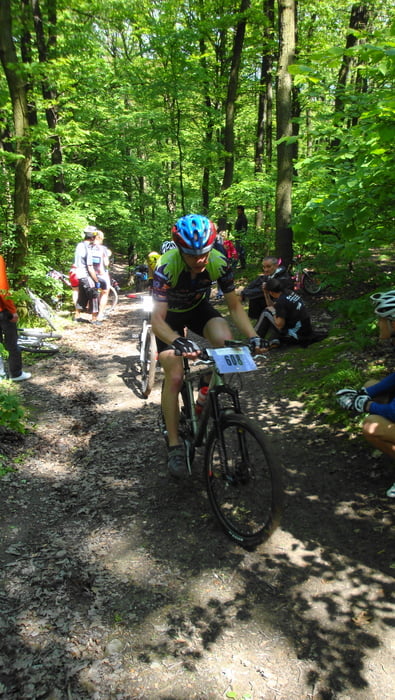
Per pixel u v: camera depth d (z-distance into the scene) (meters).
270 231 13.20
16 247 8.36
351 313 4.03
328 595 2.32
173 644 2.09
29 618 2.22
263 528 2.55
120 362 6.55
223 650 2.06
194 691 1.88
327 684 1.89
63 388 5.55
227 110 14.14
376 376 4.41
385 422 2.77
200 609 2.28
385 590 2.32
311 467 3.41
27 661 2.00
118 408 4.96
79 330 8.53
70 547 2.75
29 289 8.32
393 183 3.37
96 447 4.06
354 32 3.31
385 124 2.96
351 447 3.56
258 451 2.58
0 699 1.85
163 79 13.48
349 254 3.72
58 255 10.84
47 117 11.49
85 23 10.31
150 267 5.68
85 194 15.20
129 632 2.15
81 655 2.04
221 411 2.77
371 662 1.97
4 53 7.65
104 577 2.50
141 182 21.31
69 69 9.86
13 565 2.58
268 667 1.97
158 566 2.58
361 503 2.96
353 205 3.52
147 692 1.88
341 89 3.70
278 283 6.19
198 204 21.59
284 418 4.23
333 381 4.53
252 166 20.17
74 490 3.38
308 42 13.40
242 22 13.24
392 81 3.22
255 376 5.40
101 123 15.96
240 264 14.30
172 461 3.03
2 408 3.69
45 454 3.93
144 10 13.09
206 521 2.96
